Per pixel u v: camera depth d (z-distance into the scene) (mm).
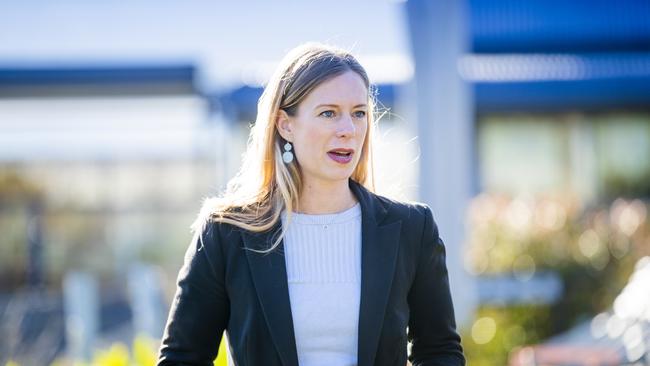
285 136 4516
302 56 4480
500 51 21266
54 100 20938
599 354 8141
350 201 4586
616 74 20328
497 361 12328
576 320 14023
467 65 20688
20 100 20812
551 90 20094
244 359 4316
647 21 21453
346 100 4359
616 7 21484
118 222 25219
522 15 21328
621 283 14289
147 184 25797
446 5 12195
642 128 21406
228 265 4391
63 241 23906
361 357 4230
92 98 20828
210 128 20562
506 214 15414
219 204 4551
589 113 21422
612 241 14773
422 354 4672
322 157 4375
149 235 25000
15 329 14164
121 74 20156
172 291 16500
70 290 13469
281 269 4324
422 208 4656
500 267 14664
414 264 4527
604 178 21422
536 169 21422
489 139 21406
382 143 4887
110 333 14930
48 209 24688
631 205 15898
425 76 12289
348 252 4441
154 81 20250
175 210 25453
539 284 14000
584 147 21422
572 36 21344
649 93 20266
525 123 21422
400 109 19562
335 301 4328
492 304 13852
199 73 20172
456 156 12219
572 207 15992
